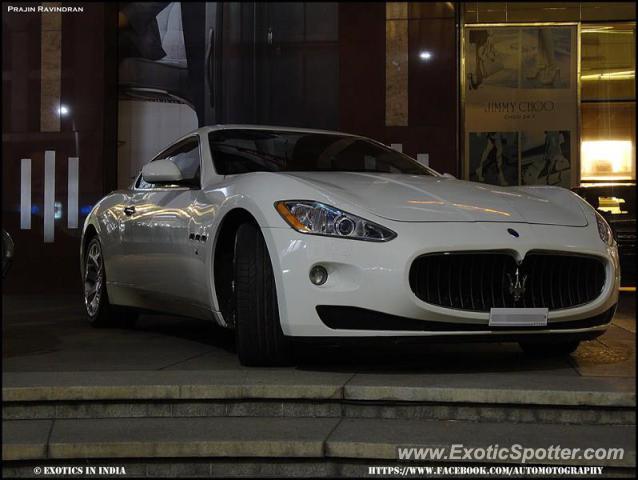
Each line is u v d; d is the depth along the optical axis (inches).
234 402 141.5
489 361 176.7
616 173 446.0
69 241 400.5
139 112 418.6
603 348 193.6
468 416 136.0
